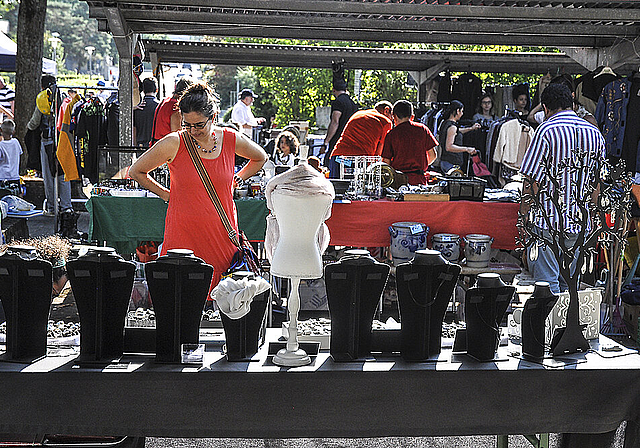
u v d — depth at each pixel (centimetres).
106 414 204
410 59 968
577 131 415
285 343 218
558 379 214
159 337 210
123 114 705
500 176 883
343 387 208
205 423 207
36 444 227
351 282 214
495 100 978
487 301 216
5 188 944
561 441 237
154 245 512
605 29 741
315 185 212
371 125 623
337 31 780
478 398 213
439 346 222
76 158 831
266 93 2392
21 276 208
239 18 671
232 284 212
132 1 596
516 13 611
